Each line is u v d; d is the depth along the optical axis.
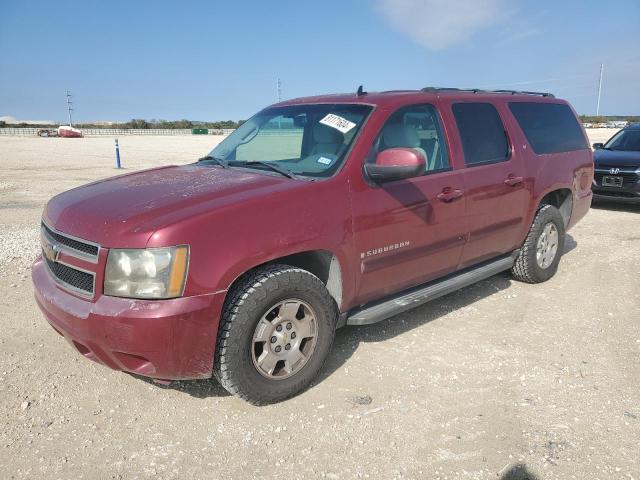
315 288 3.36
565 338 4.32
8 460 2.83
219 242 2.97
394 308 3.91
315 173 3.64
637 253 6.88
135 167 20.58
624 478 2.69
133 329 2.83
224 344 3.05
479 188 4.48
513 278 5.76
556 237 5.63
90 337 2.94
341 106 4.12
